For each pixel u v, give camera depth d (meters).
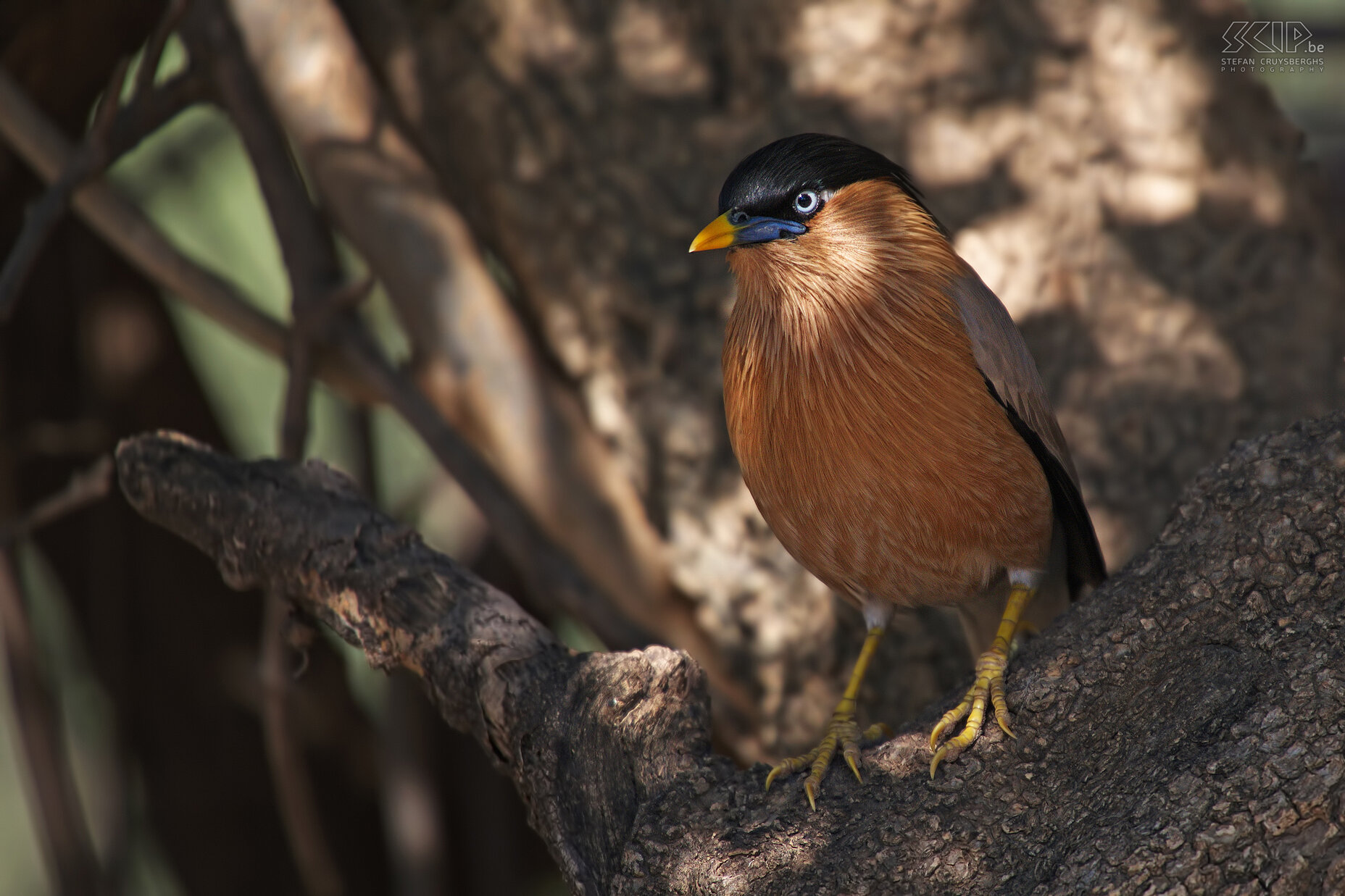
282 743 10.03
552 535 9.91
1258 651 5.14
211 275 10.07
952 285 6.74
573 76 10.40
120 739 11.81
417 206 9.86
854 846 5.35
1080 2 10.38
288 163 10.07
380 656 6.68
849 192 6.83
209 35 9.97
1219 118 10.20
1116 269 9.81
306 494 7.00
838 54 10.25
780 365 6.74
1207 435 9.45
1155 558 5.58
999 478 6.52
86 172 8.74
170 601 12.13
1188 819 4.74
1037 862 5.09
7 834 15.83
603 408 10.03
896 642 9.30
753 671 9.67
